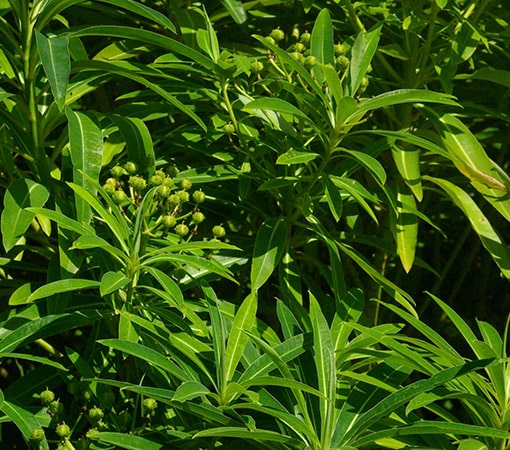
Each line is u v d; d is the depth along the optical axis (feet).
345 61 11.44
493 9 14.49
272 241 11.60
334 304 12.93
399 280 16.37
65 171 11.52
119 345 9.41
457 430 9.02
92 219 11.37
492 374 9.73
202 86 12.23
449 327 17.44
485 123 17.12
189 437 9.69
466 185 17.13
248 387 9.89
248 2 14.46
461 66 15.62
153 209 10.85
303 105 11.89
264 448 10.05
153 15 10.71
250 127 12.19
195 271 11.65
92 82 12.03
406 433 9.11
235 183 13.33
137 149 11.56
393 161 13.65
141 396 10.50
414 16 12.76
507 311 18.52
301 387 8.86
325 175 11.32
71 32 11.13
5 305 13.08
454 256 16.84
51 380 11.33
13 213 10.26
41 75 12.03
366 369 13.51
